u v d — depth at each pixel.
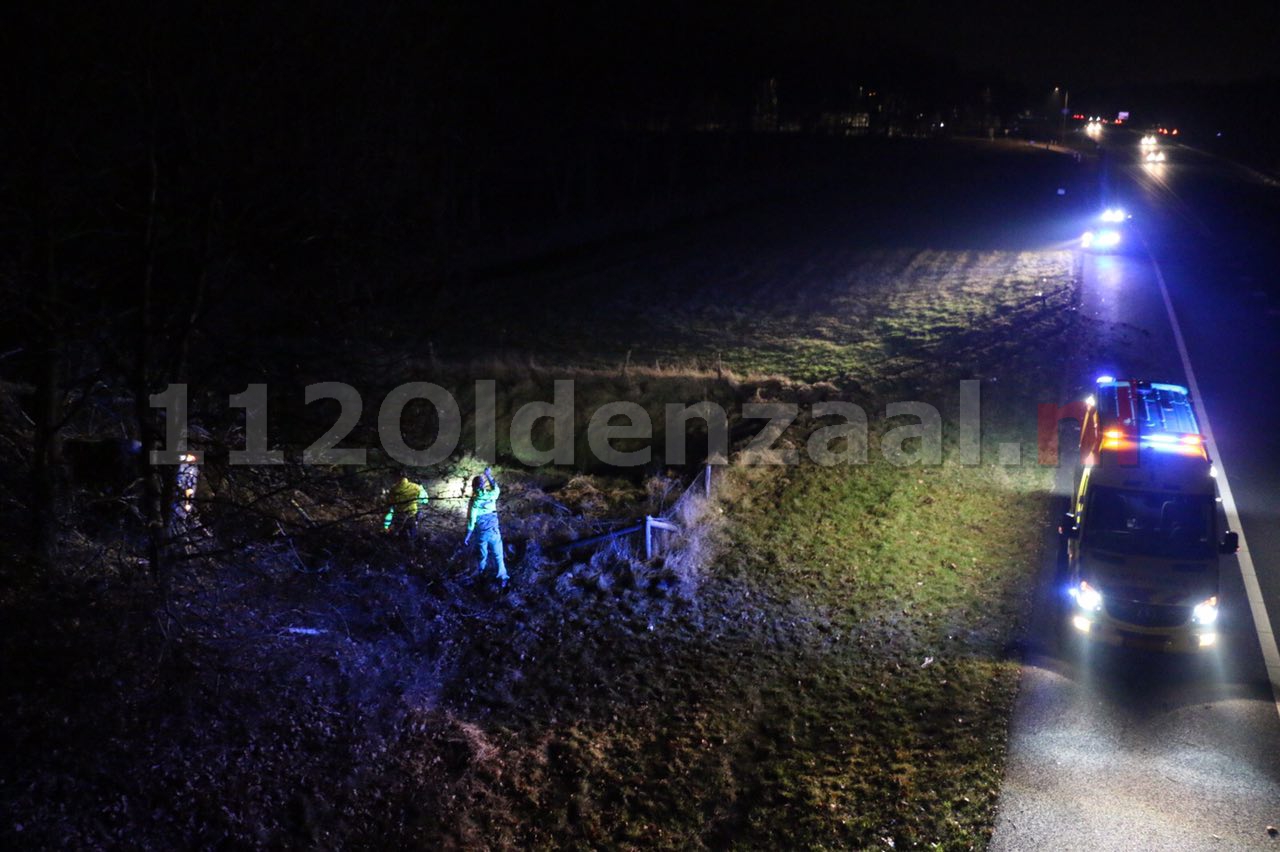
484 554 14.31
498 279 39.91
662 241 50.22
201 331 9.85
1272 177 77.62
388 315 12.09
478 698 11.47
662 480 19.62
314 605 11.93
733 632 13.20
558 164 55.75
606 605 13.95
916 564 14.98
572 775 10.12
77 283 9.01
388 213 10.37
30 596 9.57
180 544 10.13
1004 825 8.74
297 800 8.86
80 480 11.35
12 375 12.44
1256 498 16.67
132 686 9.06
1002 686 11.23
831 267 43.22
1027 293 35.38
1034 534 15.80
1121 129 153.12
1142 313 31.41
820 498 18.00
